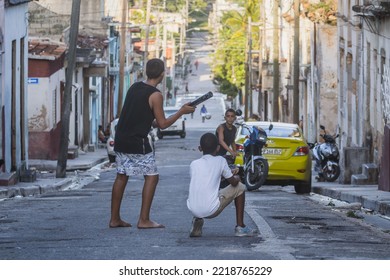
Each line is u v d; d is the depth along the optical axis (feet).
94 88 204.13
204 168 46.93
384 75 103.14
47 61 137.90
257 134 87.35
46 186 94.38
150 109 49.03
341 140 139.23
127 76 299.58
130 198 81.76
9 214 63.31
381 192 82.94
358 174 101.14
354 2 125.90
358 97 122.42
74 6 109.40
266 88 260.01
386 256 41.52
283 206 70.79
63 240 46.75
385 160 85.56
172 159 162.30
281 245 44.37
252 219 57.21
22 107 108.27
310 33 186.09
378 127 105.70
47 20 190.39
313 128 182.09
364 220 64.03
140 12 406.21
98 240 46.26
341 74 139.95
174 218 58.85
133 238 46.93
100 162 156.56
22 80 108.06
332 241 46.93
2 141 95.04
